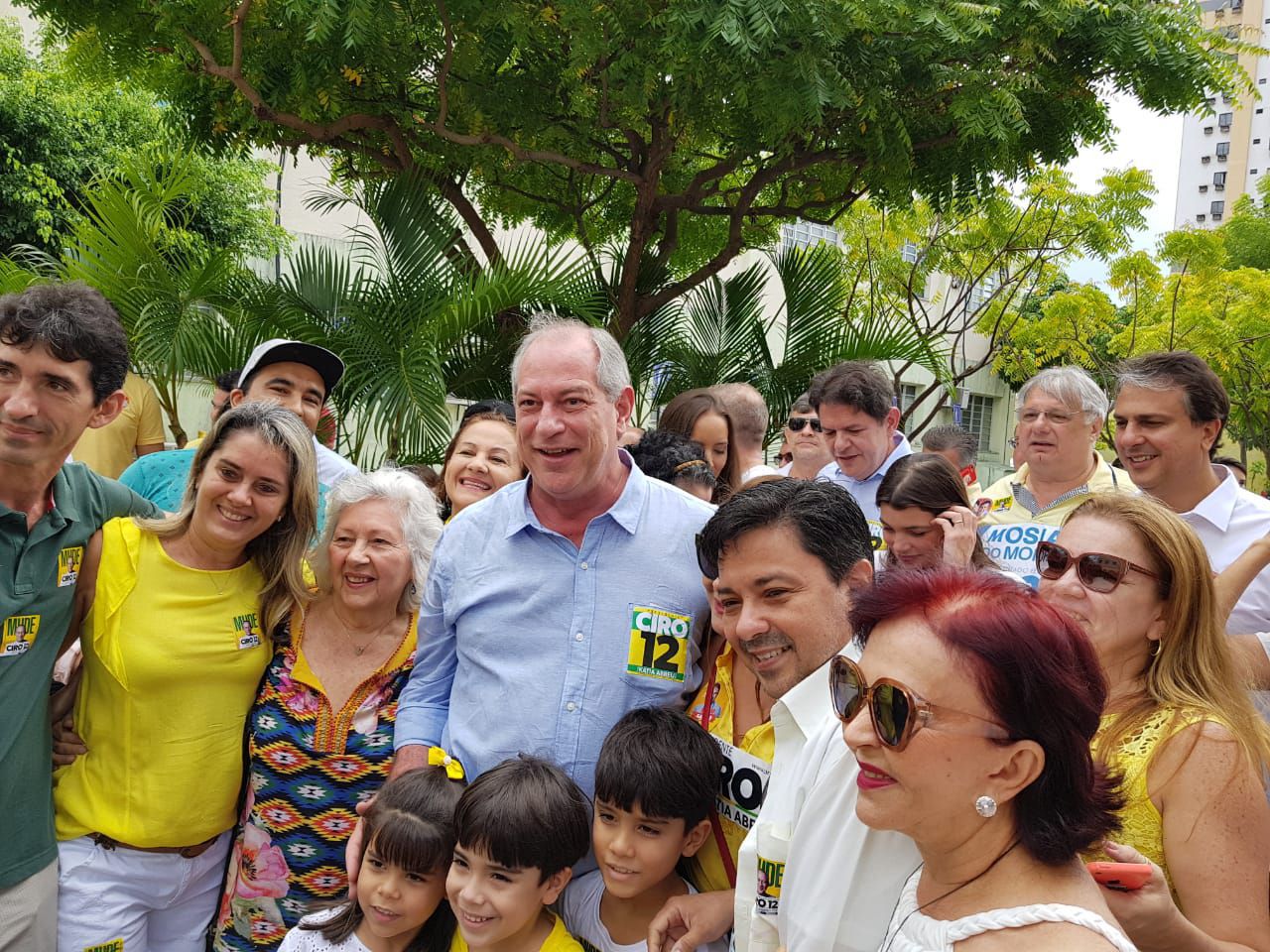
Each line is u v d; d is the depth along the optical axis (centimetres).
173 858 272
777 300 1497
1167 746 180
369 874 239
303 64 732
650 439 360
